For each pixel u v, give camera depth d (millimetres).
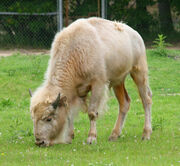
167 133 10719
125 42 10492
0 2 26594
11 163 7902
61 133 9250
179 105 14344
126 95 11258
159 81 18156
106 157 8289
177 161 7805
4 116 12883
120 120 10820
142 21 28641
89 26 9906
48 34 27188
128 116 13023
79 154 8539
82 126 11852
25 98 15703
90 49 9547
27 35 27062
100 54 9664
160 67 20812
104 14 24016
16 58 22672
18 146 9328
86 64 9484
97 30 10055
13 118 12586
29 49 26703
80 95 9812
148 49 26359
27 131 10508
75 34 9656
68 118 9406
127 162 7723
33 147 9109
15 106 14469
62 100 9109
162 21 29219
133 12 28266
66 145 9461
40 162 7891
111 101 15258
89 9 27250
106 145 9430
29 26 26797
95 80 9641
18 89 16625
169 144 9469
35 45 27094
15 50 26234
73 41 9594
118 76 10547
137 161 7848
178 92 16562
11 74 18562
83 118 12844
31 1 26750
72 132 9898
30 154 8453
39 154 8430
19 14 26094
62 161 7918
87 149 8984
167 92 16547
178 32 29719
